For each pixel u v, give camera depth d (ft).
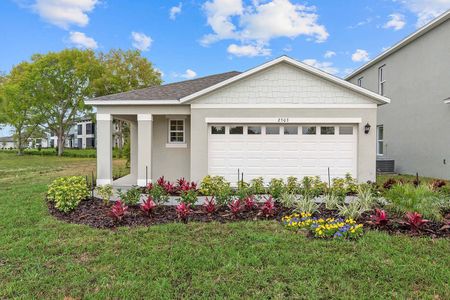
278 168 36.91
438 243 16.89
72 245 17.12
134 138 49.34
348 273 13.70
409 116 50.96
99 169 38.22
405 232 18.72
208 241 17.47
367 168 35.73
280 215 22.68
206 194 30.35
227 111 36.47
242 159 37.14
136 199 24.95
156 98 38.27
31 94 119.85
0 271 14.19
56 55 118.01
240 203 24.20
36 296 12.17
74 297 12.11
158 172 41.68
